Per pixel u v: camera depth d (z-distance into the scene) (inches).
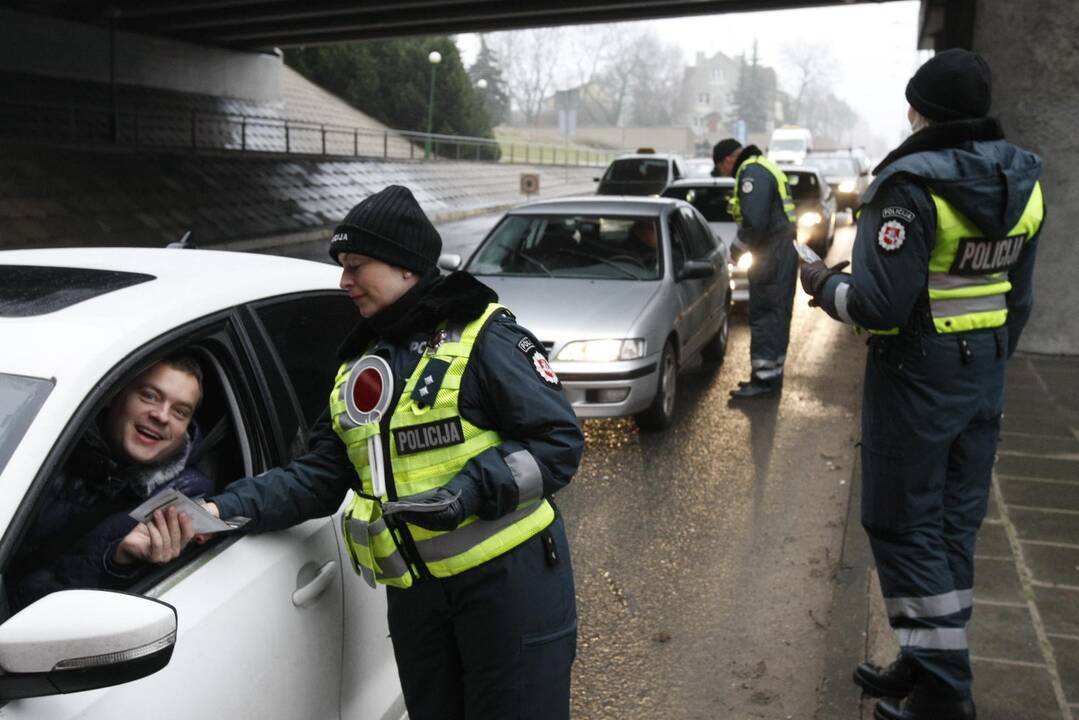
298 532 96.0
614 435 281.7
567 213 322.3
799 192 660.1
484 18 1127.0
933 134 121.9
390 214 89.6
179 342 87.5
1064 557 184.1
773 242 310.0
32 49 1154.7
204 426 97.5
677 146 4087.1
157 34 1322.6
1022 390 310.5
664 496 233.0
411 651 96.4
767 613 175.2
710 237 365.4
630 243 309.4
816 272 132.1
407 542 90.6
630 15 1061.1
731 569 193.3
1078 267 355.3
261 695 85.3
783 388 335.3
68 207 741.9
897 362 127.2
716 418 299.1
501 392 89.0
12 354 76.9
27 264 100.3
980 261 123.8
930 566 129.7
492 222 1127.0
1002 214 121.0
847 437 280.2
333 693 97.1
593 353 262.8
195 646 78.4
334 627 97.0
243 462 96.6
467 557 90.5
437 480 89.2
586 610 176.4
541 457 89.6
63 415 73.8
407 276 91.9
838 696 144.8
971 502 134.6
